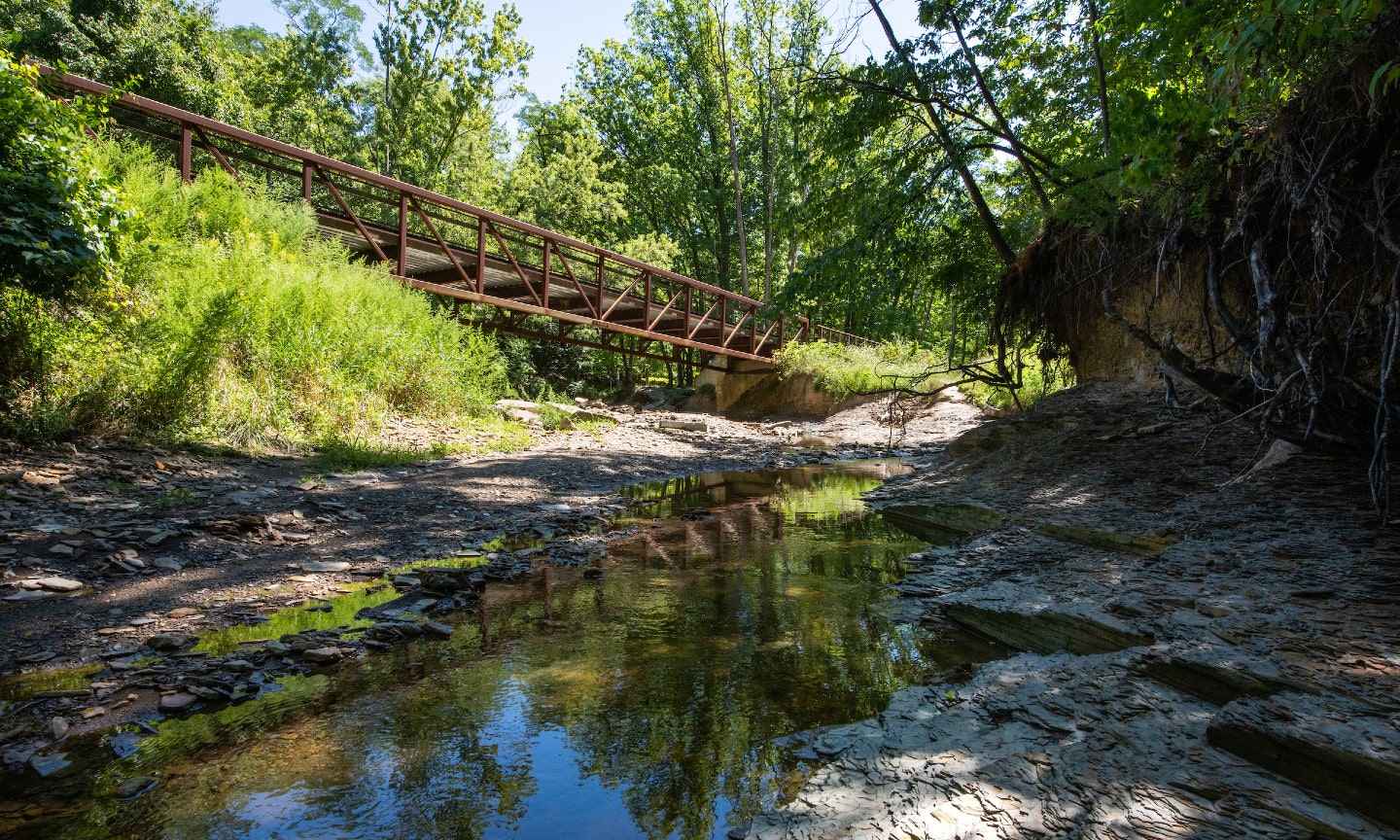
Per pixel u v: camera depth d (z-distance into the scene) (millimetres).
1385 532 3285
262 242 7797
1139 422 6289
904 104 9641
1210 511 4086
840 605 3639
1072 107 8727
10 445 4703
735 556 4711
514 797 1869
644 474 8453
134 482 4773
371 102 28141
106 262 5289
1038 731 2082
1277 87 4379
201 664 2646
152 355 5762
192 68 18484
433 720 2297
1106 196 6645
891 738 2115
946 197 9828
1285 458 4527
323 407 7199
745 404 20734
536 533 5086
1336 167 4039
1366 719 1822
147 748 2082
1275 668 2162
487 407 10406
